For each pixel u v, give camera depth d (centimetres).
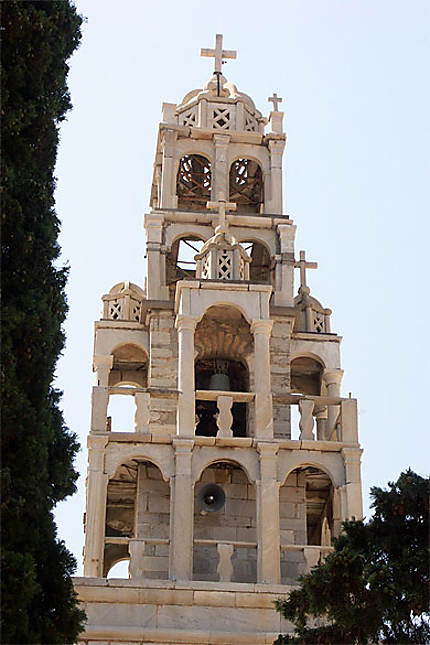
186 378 3105
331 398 3134
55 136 2234
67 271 2180
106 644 2680
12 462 1912
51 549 1948
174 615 2739
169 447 3023
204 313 3194
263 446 3022
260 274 3716
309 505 3331
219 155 3666
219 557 2936
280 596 2772
